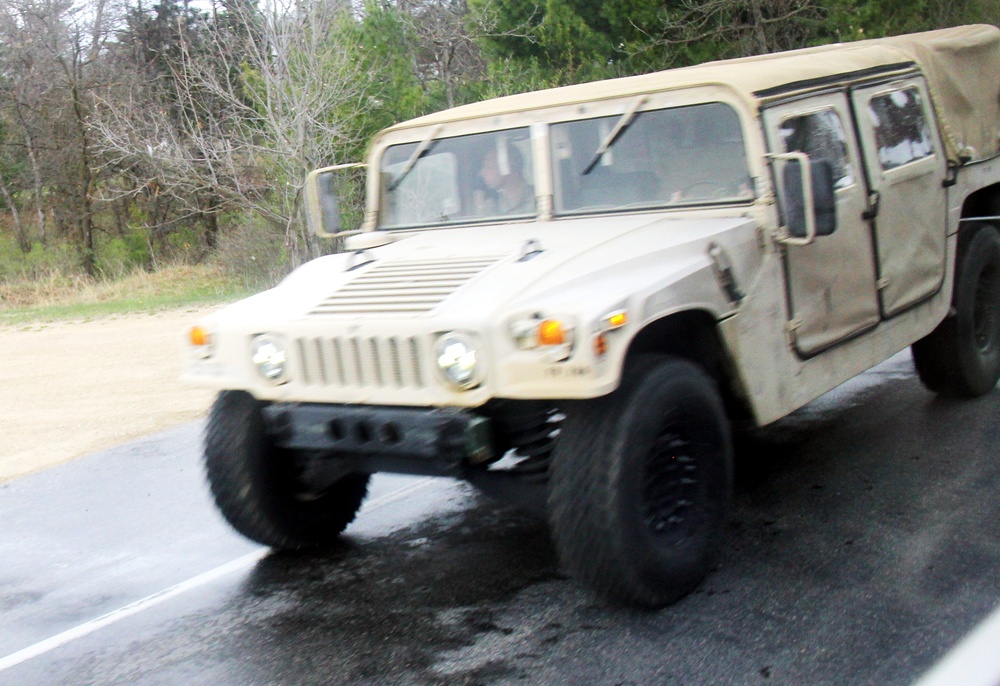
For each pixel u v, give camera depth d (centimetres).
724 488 423
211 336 439
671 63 1927
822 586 410
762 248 451
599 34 1922
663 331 425
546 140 507
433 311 390
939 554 430
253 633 414
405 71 2139
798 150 479
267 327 422
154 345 1313
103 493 643
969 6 1941
